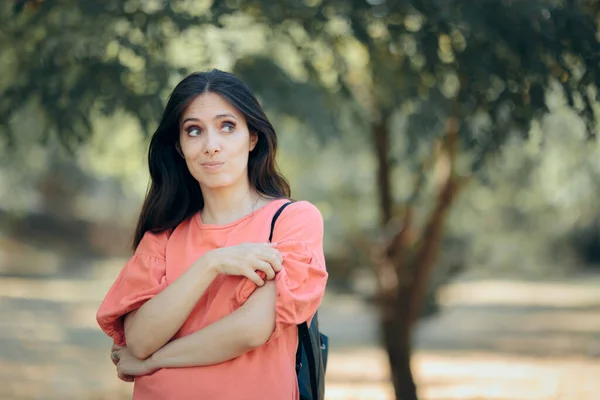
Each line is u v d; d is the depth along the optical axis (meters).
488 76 6.62
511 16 6.35
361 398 13.56
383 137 10.57
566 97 6.48
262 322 3.41
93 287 33.81
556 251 42.31
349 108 10.08
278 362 3.54
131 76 7.30
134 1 7.04
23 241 42.91
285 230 3.61
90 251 45.00
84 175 40.00
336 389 14.59
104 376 15.38
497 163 9.86
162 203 3.79
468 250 23.30
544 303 33.88
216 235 3.66
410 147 8.94
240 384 3.49
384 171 10.70
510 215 30.75
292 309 3.40
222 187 3.71
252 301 3.44
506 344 21.98
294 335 3.65
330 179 17.44
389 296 10.61
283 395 3.53
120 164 14.59
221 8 6.76
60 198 43.09
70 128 7.25
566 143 13.01
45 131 7.84
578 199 16.91
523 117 6.70
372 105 10.11
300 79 9.59
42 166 21.16
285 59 9.87
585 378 15.97
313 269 3.50
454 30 6.66
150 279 3.66
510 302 34.22
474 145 7.13
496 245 39.41
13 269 38.34
